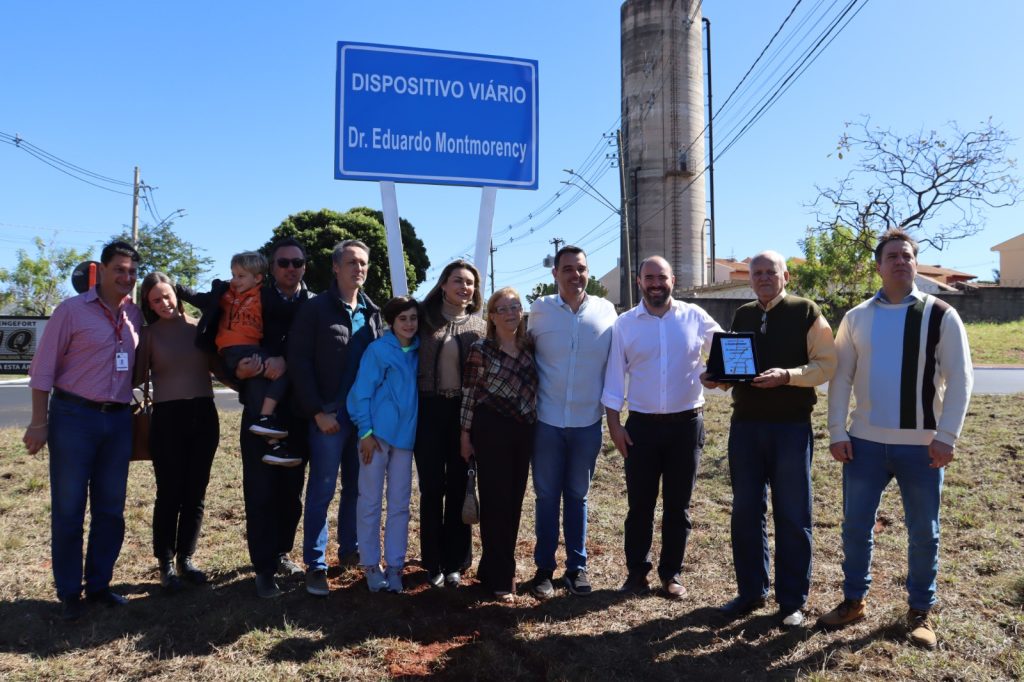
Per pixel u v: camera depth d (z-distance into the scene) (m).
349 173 5.16
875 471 3.59
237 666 3.21
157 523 4.12
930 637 3.40
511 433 4.09
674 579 4.16
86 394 3.70
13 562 4.46
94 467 3.85
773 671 3.22
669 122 36.34
